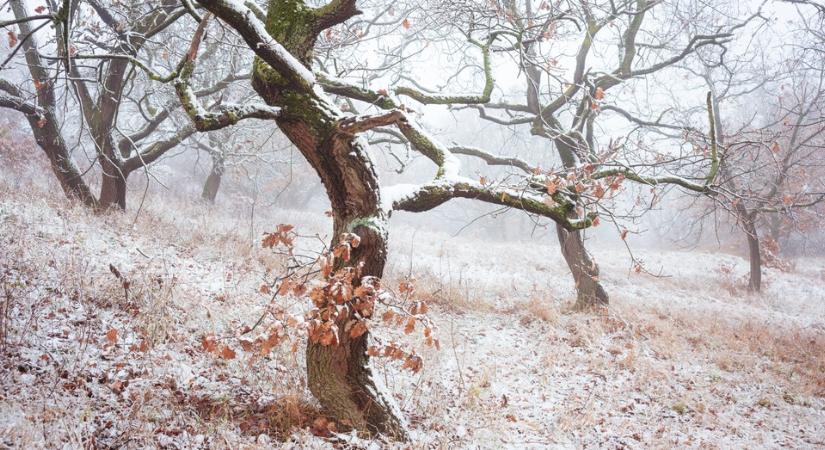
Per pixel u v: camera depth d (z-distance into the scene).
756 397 8.02
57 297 6.07
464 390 6.71
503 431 5.71
